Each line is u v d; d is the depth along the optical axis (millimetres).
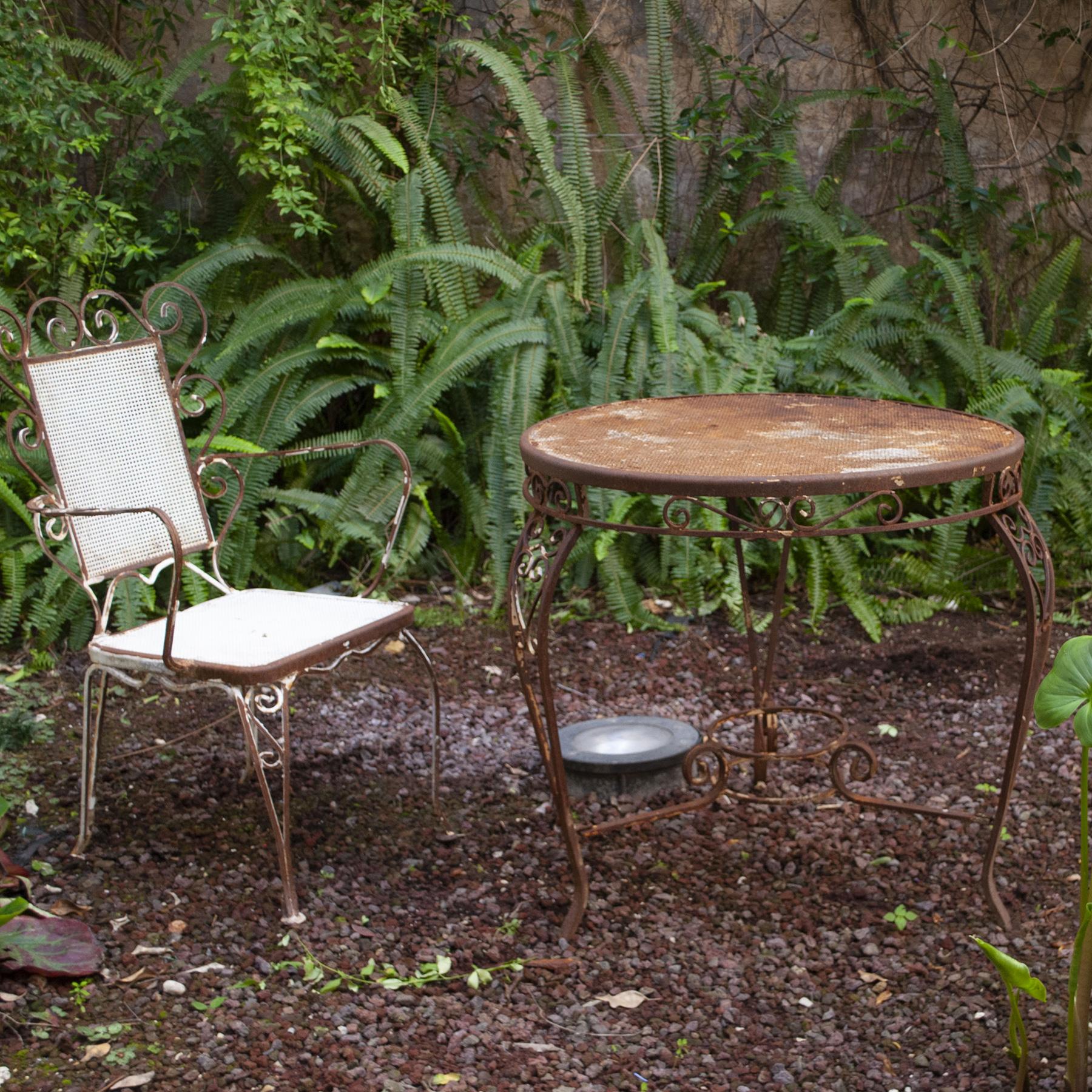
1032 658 2379
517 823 2949
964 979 2285
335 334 4566
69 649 3990
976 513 2260
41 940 2285
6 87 4246
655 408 2844
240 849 2799
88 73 5055
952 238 5238
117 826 2898
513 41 5078
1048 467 4445
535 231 5047
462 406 4730
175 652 2547
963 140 5168
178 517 2975
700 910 2561
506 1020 2191
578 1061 2080
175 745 3363
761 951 2408
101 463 2838
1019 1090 1920
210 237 5137
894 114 5219
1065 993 2217
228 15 4520
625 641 4168
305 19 4617
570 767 3084
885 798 3051
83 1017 2166
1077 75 5156
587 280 4930
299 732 3467
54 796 3057
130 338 4535
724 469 2148
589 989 2297
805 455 2264
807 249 5051
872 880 2650
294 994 2254
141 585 3990
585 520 2264
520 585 2496
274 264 5008
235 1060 2061
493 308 4613
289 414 4387
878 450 2291
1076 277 5129
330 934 2451
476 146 5262
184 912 2520
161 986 2262
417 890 2641
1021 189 5262
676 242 5324
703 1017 2207
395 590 4523
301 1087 1992
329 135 4723
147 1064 2041
